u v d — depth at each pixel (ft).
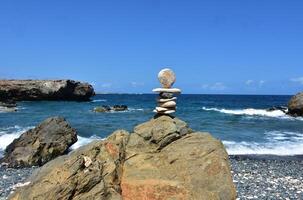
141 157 40.83
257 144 103.71
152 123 43.80
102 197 34.30
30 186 34.73
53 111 198.70
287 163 81.35
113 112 200.13
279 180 65.72
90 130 125.08
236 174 69.92
